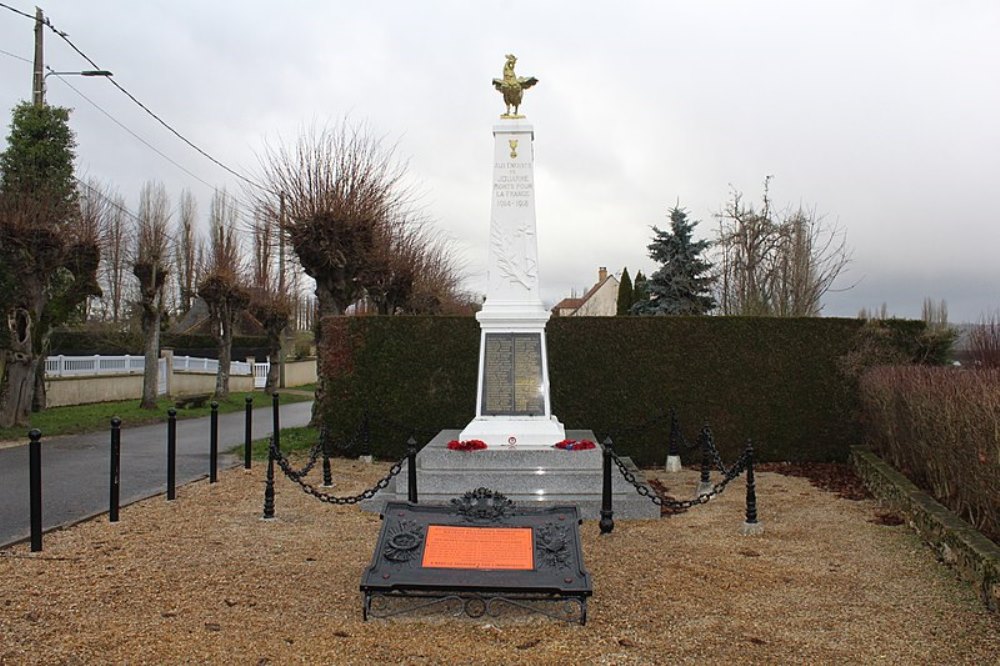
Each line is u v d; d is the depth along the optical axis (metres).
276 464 12.94
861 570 6.67
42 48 21.39
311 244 18.11
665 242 28.86
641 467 13.41
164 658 4.52
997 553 5.96
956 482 7.64
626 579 6.30
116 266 31.34
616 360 13.70
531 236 10.46
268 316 33.66
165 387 29.89
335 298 18.89
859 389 13.25
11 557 6.75
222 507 9.17
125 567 6.45
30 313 17.47
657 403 13.63
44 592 5.71
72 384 24.27
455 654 4.67
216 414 10.99
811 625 5.26
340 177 19.97
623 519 8.80
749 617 5.41
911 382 9.45
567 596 5.20
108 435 17.53
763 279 27.44
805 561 6.96
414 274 26.36
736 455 13.58
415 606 5.45
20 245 17.03
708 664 4.56
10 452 14.31
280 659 4.55
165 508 9.09
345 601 5.63
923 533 7.62
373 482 11.21
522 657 4.63
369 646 4.77
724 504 9.76
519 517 5.68
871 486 10.70
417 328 14.06
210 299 29.17
